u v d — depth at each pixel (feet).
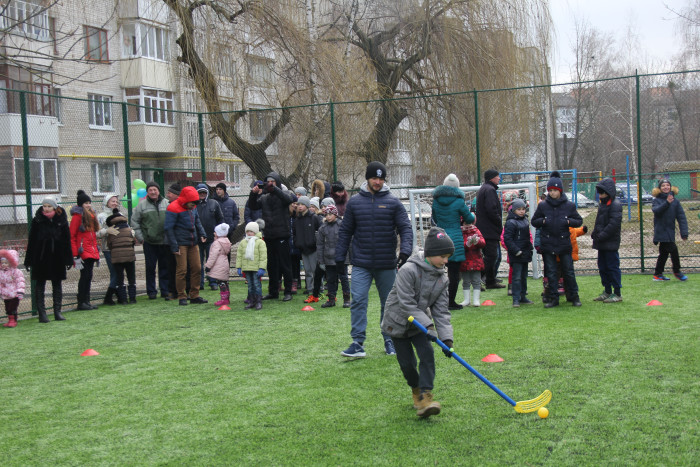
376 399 15.49
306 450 12.49
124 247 32.45
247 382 17.51
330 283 29.60
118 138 66.03
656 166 43.45
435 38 54.90
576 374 16.53
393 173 45.73
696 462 11.03
